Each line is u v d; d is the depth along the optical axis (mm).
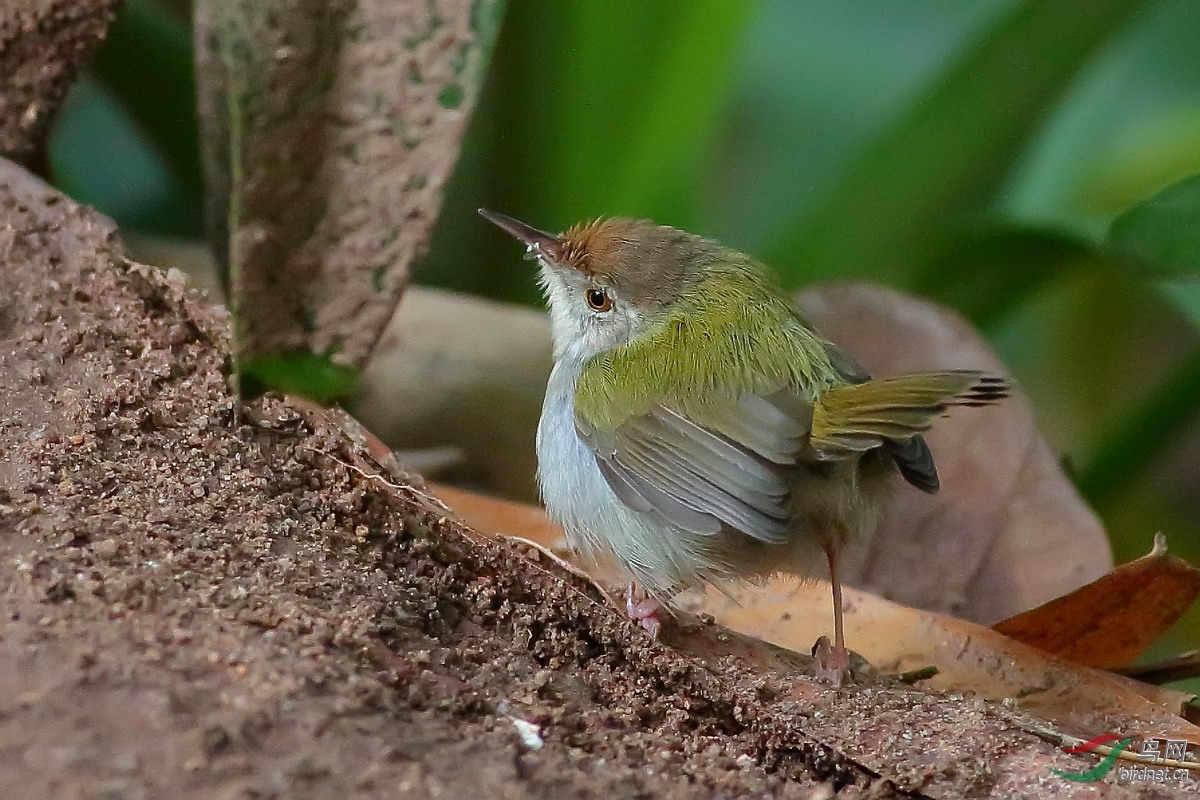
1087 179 11031
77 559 5188
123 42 9953
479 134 10008
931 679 7047
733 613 7852
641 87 9594
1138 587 6973
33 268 7363
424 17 6598
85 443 6238
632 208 9930
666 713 5785
